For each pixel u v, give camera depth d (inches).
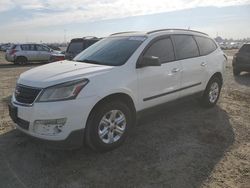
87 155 164.1
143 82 182.1
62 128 145.5
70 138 148.0
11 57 831.7
